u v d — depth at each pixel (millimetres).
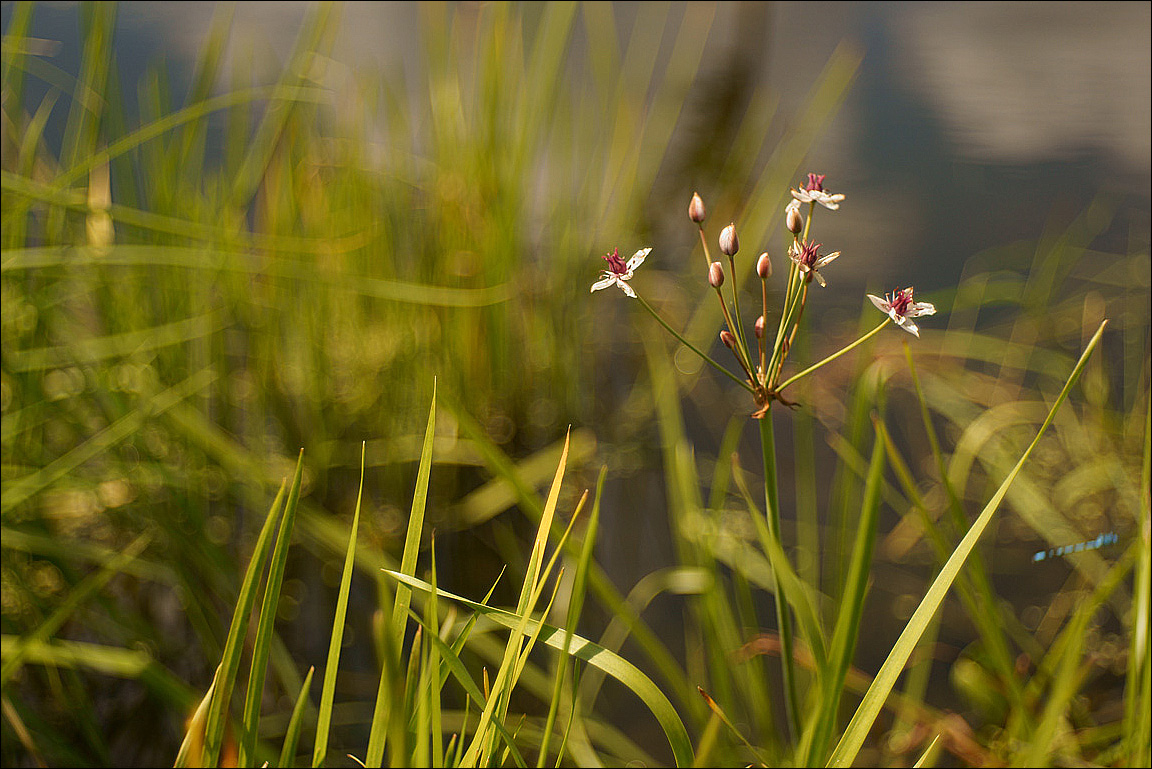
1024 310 2674
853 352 2525
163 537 1808
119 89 2006
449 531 1979
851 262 2816
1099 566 1800
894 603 1729
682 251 3062
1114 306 2639
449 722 1454
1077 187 3070
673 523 1980
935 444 1299
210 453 1853
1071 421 2260
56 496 1856
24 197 1727
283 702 1507
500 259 2355
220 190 2334
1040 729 1291
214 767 1135
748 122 3285
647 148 2896
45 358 1765
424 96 2629
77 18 3758
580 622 1706
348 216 2416
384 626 1070
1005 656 1345
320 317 2184
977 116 3535
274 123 2229
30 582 1679
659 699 1139
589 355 2605
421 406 2254
